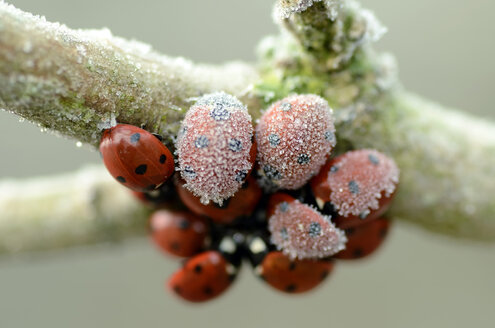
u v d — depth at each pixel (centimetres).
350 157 8
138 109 8
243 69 9
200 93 8
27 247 10
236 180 8
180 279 9
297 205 8
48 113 8
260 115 8
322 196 8
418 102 9
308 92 9
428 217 9
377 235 9
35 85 8
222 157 8
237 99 8
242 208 8
